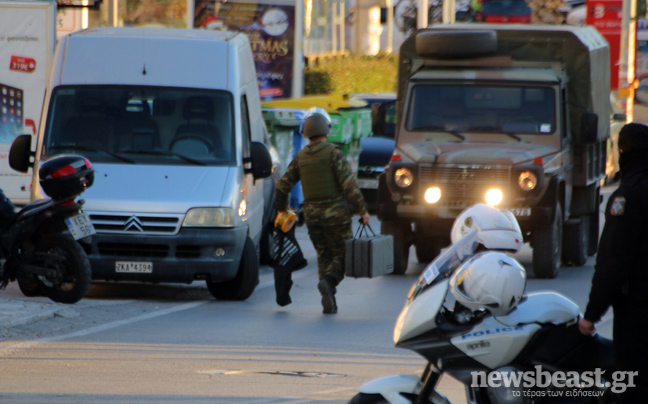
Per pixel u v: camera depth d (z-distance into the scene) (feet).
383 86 476.95
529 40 179.42
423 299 59.67
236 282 142.10
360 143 267.59
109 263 135.03
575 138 182.50
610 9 418.31
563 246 185.68
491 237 61.05
